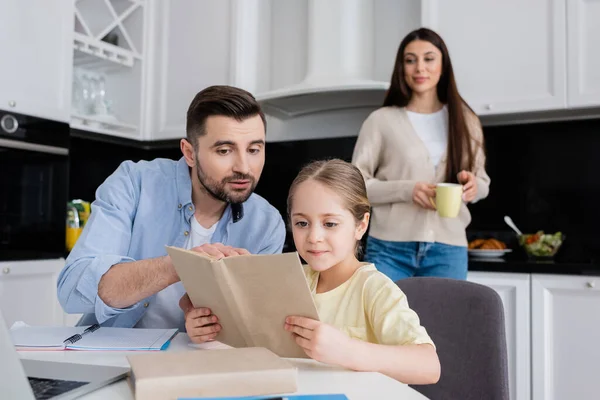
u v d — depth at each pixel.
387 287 1.01
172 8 3.13
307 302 0.78
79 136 2.90
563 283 2.05
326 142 2.95
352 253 1.12
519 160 2.63
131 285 1.02
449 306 1.24
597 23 2.20
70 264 1.09
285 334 0.83
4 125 2.25
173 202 1.30
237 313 0.84
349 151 2.90
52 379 0.74
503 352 1.15
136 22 3.15
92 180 3.18
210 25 3.03
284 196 3.03
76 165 3.10
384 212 2.01
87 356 0.90
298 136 3.04
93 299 1.06
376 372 0.79
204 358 0.71
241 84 2.94
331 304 1.07
